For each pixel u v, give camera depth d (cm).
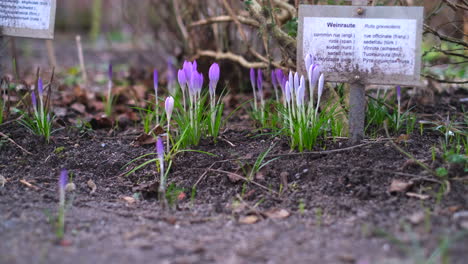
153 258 124
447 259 122
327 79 152
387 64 149
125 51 350
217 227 134
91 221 136
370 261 122
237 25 199
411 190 142
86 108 209
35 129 168
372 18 148
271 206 142
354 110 154
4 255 124
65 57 338
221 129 172
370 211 137
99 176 156
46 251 125
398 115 166
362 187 143
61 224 132
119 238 130
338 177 147
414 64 147
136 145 166
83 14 524
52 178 153
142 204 144
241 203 143
